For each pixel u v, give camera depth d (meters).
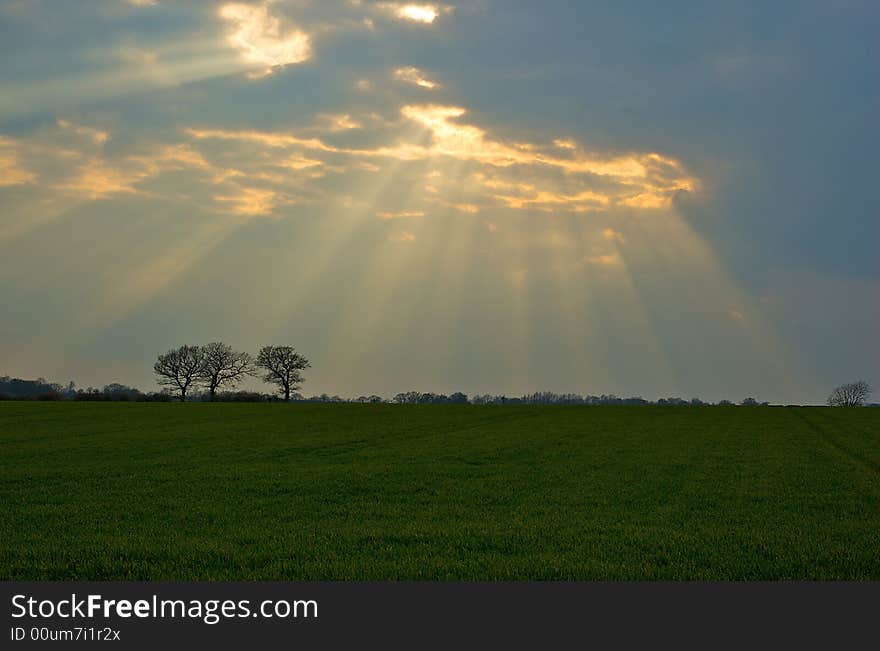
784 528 19.75
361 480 30.05
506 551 17.05
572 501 24.92
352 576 14.62
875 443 49.19
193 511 22.89
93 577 14.83
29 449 42.31
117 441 47.53
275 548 17.14
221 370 153.75
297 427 60.94
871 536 18.66
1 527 20.11
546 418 75.75
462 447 45.00
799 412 91.38
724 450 43.75
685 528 19.83
